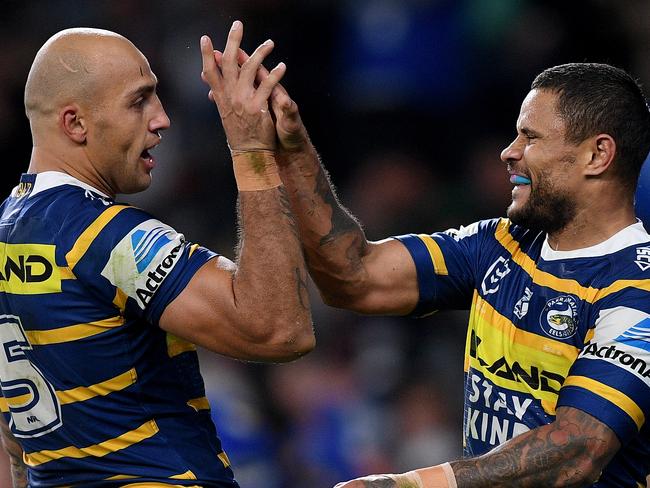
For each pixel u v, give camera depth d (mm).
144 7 33750
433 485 10375
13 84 33281
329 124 34250
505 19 33719
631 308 10789
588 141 11281
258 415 27281
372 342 29344
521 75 33844
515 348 11492
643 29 33531
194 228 32312
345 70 34125
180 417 10953
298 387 28109
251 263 10336
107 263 10273
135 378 10617
